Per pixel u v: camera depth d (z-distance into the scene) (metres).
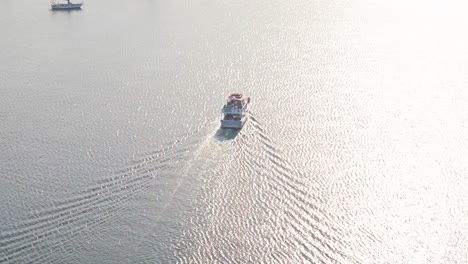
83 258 58.03
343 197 68.25
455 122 86.75
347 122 87.25
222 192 69.12
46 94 101.81
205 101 96.50
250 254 58.84
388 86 101.31
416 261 57.56
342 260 57.75
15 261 57.75
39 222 64.31
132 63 116.94
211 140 82.19
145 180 72.19
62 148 81.75
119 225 63.25
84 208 66.81
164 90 102.00
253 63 115.19
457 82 103.06
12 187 71.94
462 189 69.56
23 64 118.38
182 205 66.62
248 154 78.00
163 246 59.81
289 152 78.44
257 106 93.56
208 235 61.56
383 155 77.44
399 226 62.88
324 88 100.75
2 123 90.38
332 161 76.06
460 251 59.03
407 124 86.31
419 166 74.69
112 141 83.19
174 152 79.12
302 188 70.06
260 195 68.50
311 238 61.09
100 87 104.31
